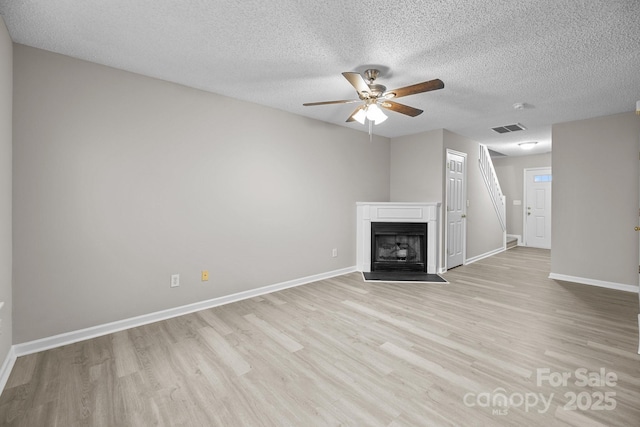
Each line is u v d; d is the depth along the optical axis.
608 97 3.38
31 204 2.33
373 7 1.88
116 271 2.72
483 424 1.58
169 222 3.02
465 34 2.16
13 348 2.25
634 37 2.17
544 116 4.11
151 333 2.67
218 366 2.14
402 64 2.63
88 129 2.57
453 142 5.12
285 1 1.83
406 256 5.01
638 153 3.80
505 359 2.21
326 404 1.75
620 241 3.92
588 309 3.21
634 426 1.56
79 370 2.09
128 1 1.84
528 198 7.48
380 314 3.08
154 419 1.63
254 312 3.16
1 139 1.95
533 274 4.73
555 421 1.60
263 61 2.60
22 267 2.30
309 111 3.98
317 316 3.04
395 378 1.99
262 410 1.70
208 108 3.26
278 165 3.89
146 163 2.87
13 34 2.17
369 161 5.13
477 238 5.89
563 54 2.44
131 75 2.78
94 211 2.61
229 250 3.46
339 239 4.71
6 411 1.69
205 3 1.86
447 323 2.85
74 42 2.29
